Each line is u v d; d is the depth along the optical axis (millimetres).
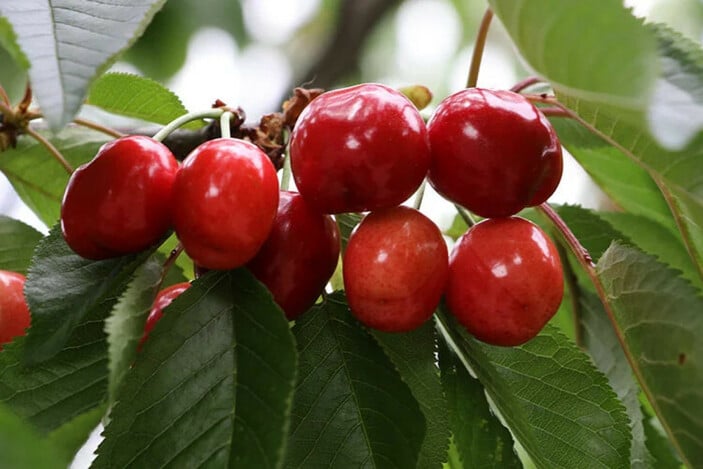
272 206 340
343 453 354
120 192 340
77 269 350
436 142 354
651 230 445
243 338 339
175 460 333
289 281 349
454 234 448
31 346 341
